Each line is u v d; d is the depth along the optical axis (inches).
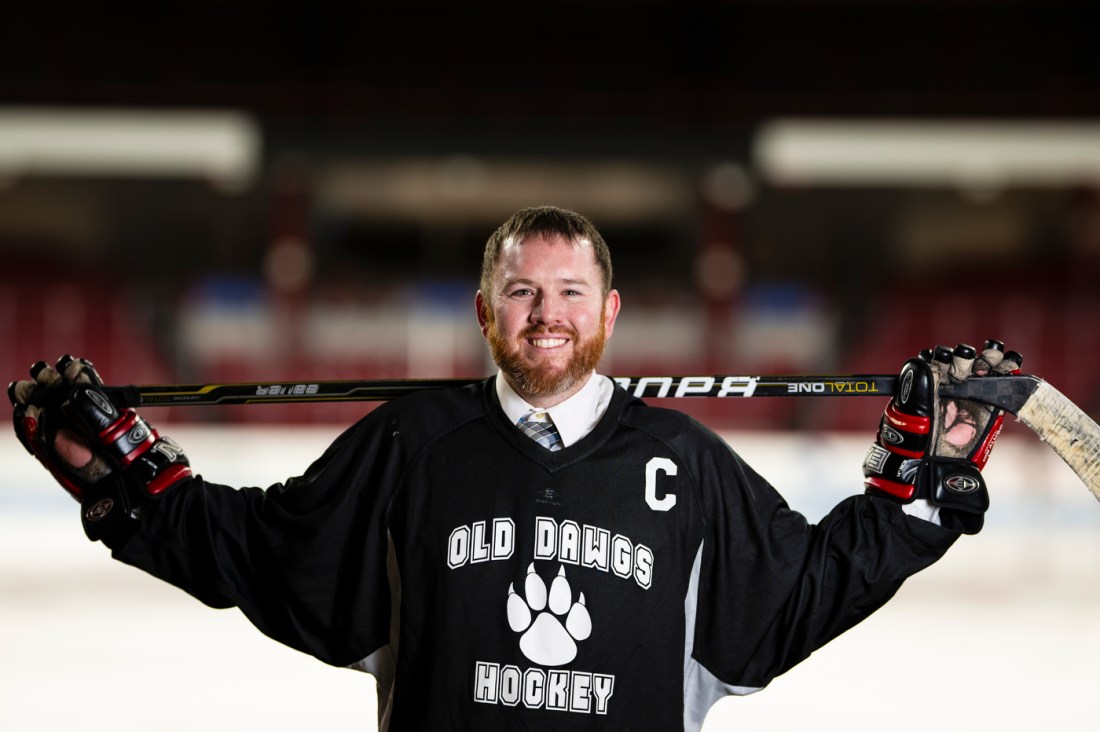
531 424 129.5
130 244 1466.5
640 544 125.9
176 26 1284.4
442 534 125.6
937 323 1471.5
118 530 136.3
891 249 1470.2
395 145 1149.1
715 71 1295.5
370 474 131.5
